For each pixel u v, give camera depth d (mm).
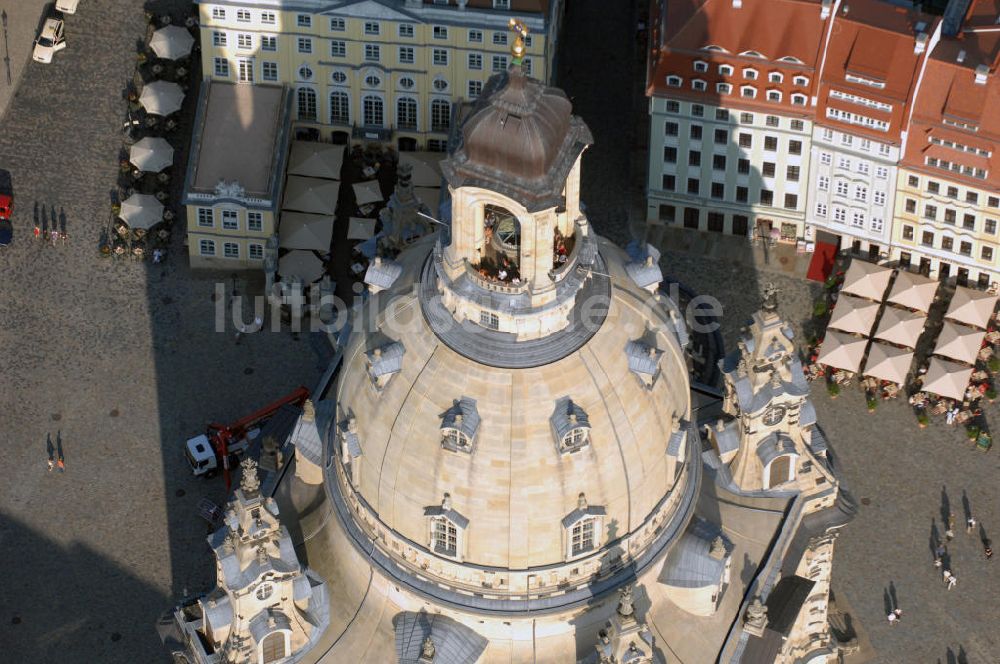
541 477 199125
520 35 182750
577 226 199000
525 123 185500
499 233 198000
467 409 197750
